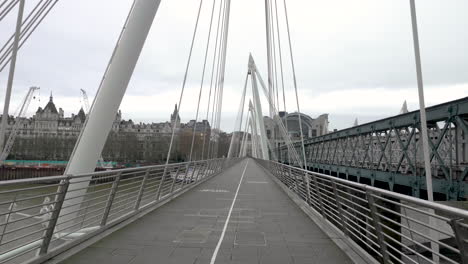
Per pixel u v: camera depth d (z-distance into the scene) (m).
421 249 8.89
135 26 8.12
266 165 35.66
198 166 20.22
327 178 7.52
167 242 6.33
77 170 7.54
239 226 7.97
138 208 9.23
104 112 7.81
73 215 7.28
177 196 13.85
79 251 5.58
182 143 63.56
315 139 49.88
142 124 92.06
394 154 29.95
